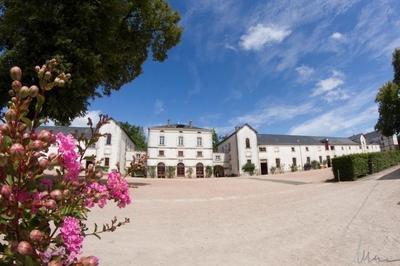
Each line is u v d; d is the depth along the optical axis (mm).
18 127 1433
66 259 1622
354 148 64875
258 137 59875
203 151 49062
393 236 6129
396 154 30672
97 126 2131
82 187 1924
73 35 13594
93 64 14133
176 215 9484
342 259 5086
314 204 11148
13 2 13008
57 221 1700
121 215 9109
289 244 6184
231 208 10930
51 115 14031
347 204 10570
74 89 13820
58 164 1557
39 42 13266
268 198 13672
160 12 22578
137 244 6184
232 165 52656
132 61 21359
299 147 58906
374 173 23531
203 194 15594
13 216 1450
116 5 14750
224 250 5848
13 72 1439
